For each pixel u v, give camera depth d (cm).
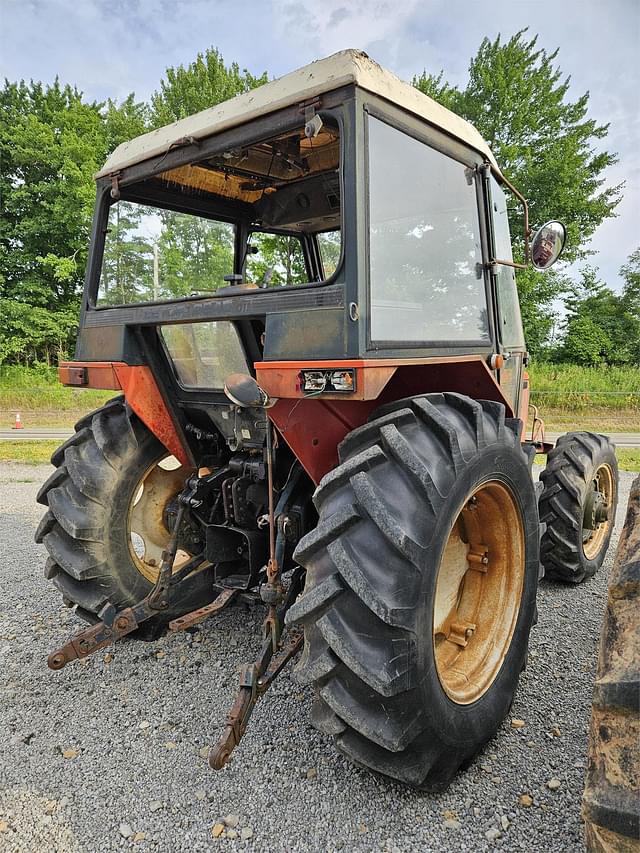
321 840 195
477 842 194
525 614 256
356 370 185
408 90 225
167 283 328
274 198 345
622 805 136
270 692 277
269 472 240
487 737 228
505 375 323
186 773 227
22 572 447
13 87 2681
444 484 193
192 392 288
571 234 2219
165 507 337
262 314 215
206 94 2238
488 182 283
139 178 271
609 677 146
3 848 193
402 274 219
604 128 2338
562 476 385
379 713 185
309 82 203
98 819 205
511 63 2288
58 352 2314
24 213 2355
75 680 293
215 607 278
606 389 1903
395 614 175
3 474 862
